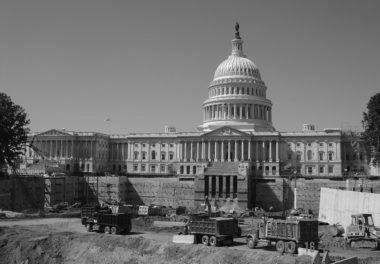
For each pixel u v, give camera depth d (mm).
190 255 62125
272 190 148625
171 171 196250
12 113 129375
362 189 109812
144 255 65312
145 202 159500
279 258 55719
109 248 68688
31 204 132500
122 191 158500
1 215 100438
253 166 177875
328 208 101312
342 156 180875
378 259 56906
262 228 63781
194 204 149125
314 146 181000
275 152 181250
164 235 78062
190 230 68312
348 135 179125
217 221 65688
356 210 86062
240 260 57781
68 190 149875
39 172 162875
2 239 72625
